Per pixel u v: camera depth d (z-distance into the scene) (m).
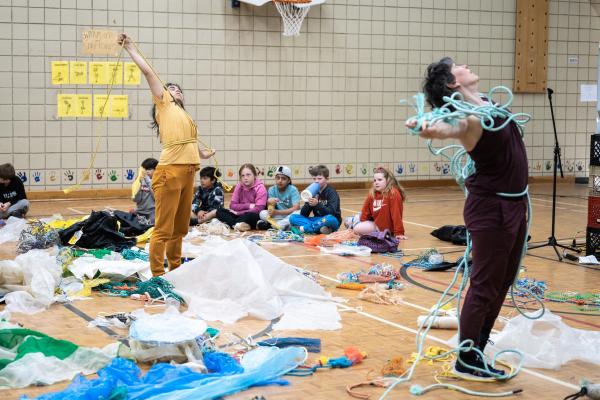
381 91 14.42
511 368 4.44
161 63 12.98
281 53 13.68
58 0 12.34
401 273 7.28
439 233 9.23
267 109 13.69
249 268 5.91
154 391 3.86
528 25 15.27
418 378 4.28
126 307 5.82
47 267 6.23
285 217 10.12
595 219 8.00
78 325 5.28
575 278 7.14
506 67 15.28
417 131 3.93
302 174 14.04
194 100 13.23
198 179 13.33
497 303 4.41
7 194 10.37
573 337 4.84
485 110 3.96
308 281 6.20
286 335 5.12
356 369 4.42
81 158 12.64
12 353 4.35
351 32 14.11
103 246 8.20
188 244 8.20
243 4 13.34
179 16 13.00
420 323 5.27
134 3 12.74
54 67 12.36
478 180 4.18
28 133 12.34
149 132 12.96
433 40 14.69
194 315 5.56
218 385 3.96
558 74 15.64
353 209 11.72
